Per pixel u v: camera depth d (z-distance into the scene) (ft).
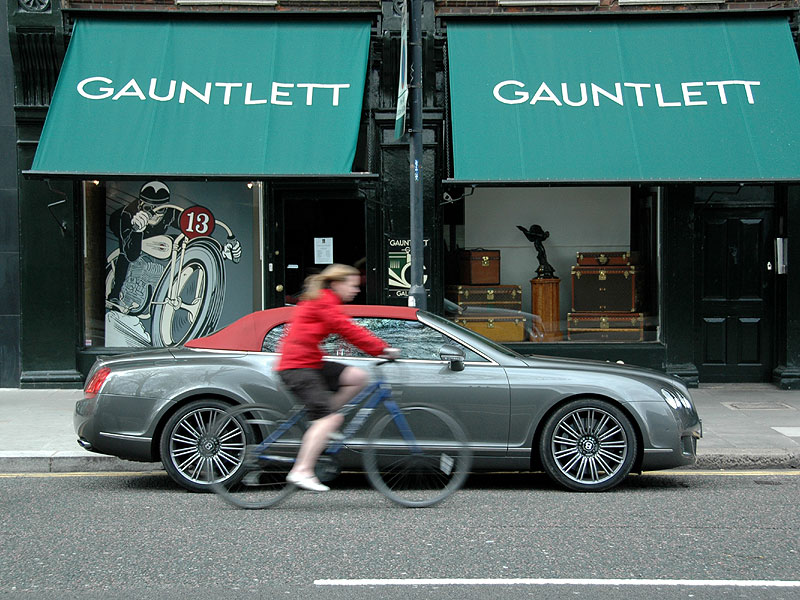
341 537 18.58
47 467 26.22
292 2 38.58
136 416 22.49
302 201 39.60
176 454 22.61
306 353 19.92
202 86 36.52
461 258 40.32
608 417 22.75
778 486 24.07
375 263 39.29
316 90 36.63
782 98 36.22
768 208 40.06
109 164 34.40
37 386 38.55
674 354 39.70
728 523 19.84
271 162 34.65
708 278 40.57
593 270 40.50
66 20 37.68
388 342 23.17
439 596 14.96
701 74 36.94
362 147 39.29
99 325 39.68
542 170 34.50
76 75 36.27
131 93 36.09
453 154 35.55
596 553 17.46
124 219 39.68
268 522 19.88
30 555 17.35
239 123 35.65
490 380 22.54
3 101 38.40
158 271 39.88
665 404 22.80
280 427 20.92
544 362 23.31
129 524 19.72
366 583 15.61
